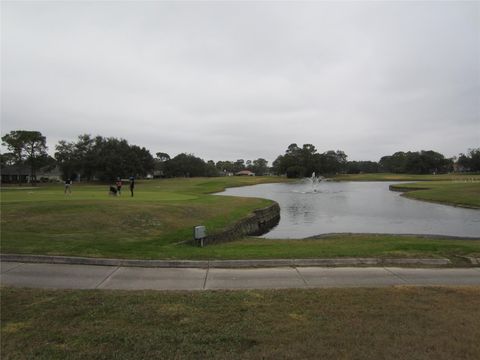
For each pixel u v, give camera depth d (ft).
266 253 30.25
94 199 69.21
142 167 258.37
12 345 13.70
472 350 13.19
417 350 13.21
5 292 19.69
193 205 68.23
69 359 12.76
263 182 313.32
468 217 83.05
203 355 13.00
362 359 12.65
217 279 23.09
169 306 17.70
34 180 236.43
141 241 37.29
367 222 76.69
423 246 34.14
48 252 28.50
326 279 23.06
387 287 20.89
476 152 428.15
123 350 13.38
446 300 18.48
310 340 14.03
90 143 259.19
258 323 15.66
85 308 17.35
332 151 502.38
